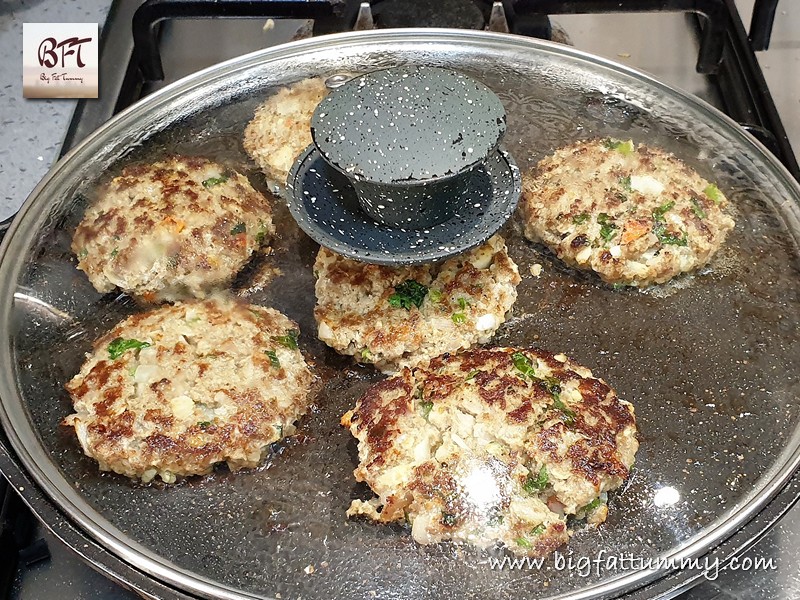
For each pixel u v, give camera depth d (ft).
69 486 0.68
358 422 0.72
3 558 0.79
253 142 0.96
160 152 0.96
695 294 0.83
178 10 1.16
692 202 0.86
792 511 0.81
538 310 0.84
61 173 0.91
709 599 0.75
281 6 1.16
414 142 0.69
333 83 1.01
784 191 0.87
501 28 1.21
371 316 0.80
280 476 0.72
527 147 0.96
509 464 0.67
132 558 0.63
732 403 0.74
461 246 0.75
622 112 0.99
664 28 1.42
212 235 0.84
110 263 0.82
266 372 0.75
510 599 0.62
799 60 1.41
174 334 0.78
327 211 0.78
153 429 0.71
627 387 0.77
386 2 1.25
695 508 0.67
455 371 0.74
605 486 0.67
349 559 0.65
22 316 0.80
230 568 0.65
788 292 0.81
